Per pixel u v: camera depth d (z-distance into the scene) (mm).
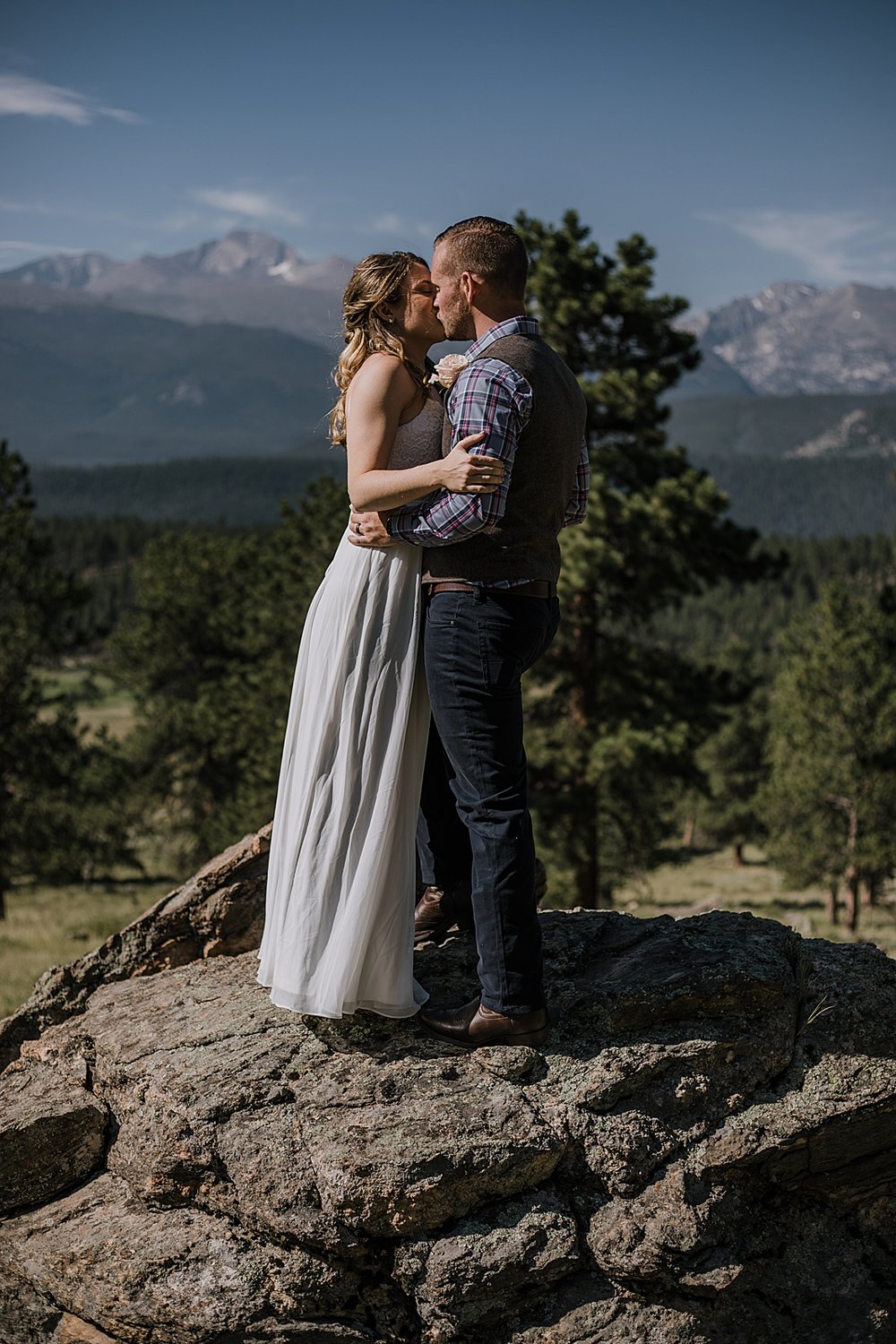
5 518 23188
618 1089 3379
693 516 16500
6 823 23734
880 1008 3723
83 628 24375
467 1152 3154
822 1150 3404
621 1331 3080
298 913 3568
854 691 27141
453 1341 3090
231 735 25359
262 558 23625
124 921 16766
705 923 4309
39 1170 3627
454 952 4188
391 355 3455
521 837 3488
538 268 17656
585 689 17953
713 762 47750
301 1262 3191
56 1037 4027
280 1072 3527
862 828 27656
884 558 165125
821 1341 3242
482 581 3398
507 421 3180
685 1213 3186
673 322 18078
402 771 3609
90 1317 3338
